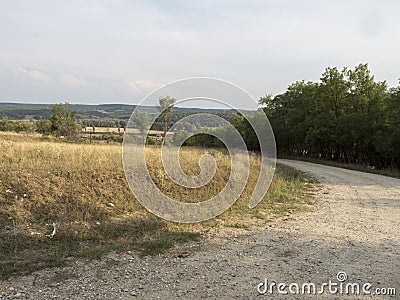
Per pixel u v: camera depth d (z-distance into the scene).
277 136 39.44
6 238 5.69
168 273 4.76
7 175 8.22
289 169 19.94
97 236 6.10
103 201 7.94
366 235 6.86
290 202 10.13
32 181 8.14
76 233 6.15
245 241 6.33
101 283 4.37
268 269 4.98
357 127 27.83
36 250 5.37
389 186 14.39
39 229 6.21
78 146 13.52
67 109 30.25
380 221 8.10
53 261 4.97
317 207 9.69
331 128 31.36
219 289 4.29
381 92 29.72
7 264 4.77
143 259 5.25
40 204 7.18
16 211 6.72
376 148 24.81
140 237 6.28
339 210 9.32
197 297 4.06
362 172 21.20
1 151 10.74
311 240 6.46
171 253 5.57
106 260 5.13
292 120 37.69
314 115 34.56
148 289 4.24
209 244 6.10
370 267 5.11
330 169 22.58
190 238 6.36
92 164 9.95
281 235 6.77
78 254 5.25
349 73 31.77
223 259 5.37
